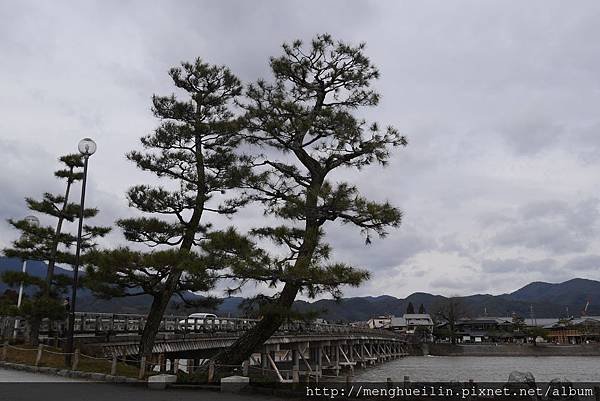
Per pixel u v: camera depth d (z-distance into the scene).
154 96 25.31
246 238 18.09
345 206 18.48
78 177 27.67
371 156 21.53
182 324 32.84
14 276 24.80
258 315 19.45
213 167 24.56
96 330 25.64
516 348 114.81
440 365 77.56
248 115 21.25
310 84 22.75
